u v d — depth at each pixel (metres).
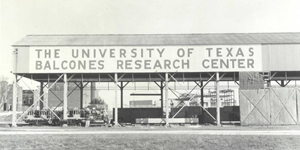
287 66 45.22
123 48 45.62
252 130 36.81
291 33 51.34
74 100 93.38
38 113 48.28
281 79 48.81
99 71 45.34
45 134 32.91
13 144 26.36
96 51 45.59
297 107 44.84
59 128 41.28
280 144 25.95
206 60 45.47
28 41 47.31
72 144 26.17
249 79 45.28
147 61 45.50
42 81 53.28
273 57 45.38
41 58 45.44
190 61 45.50
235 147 24.77
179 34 52.12
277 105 44.94
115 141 27.45
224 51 45.56
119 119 53.31
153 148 24.31
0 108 102.69
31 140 28.28
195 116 52.34
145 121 50.12
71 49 45.53
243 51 45.53
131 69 45.41
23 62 45.34
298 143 26.34
